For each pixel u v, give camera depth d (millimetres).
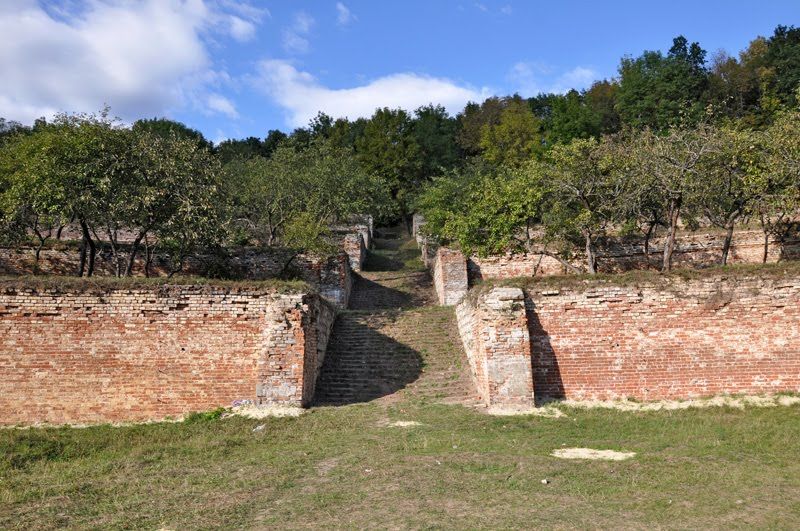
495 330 16109
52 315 16609
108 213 21359
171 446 12812
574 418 14578
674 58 60250
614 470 9938
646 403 15719
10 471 11188
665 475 9602
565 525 7504
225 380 16766
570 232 26859
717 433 12516
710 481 9258
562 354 16391
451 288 29234
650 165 22719
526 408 15508
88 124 21781
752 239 28484
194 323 17016
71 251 26641
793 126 21125
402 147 62625
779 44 63969
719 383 15852
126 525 7910
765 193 21203
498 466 10281
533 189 24078
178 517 8180
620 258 29438
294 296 17062
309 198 36000
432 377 18859
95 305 16781
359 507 8391
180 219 22234
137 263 27250
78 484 9914
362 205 38812
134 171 21844
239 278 28750
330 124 81125
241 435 13703
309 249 28281
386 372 19250
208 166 24797
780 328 15906
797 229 27828
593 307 16547
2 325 16391
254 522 7957
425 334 21891
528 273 30469
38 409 16109
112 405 16344
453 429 13648
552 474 9750
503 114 70750
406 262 42062
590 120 55031
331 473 10172
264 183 36312
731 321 16109
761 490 8766
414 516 7941
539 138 57469
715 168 22141
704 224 31594
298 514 8188
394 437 12883
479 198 27531
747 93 60375
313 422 14703
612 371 16203
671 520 7637
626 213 24312
